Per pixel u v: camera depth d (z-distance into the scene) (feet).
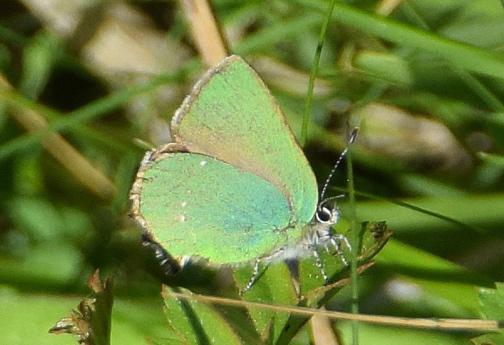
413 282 0.67
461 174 0.73
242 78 0.63
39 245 0.72
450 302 0.68
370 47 0.73
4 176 0.73
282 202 0.64
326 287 0.63
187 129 0.64
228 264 0.65
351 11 0.68
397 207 0.70
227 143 0.64
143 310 0.66
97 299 0.62
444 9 0.72
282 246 0.64
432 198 0.70
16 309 0.66
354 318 0.62
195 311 0.63
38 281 0.70
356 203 0.70
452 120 0.73
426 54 0.71
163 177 0.64
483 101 0.71
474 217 0.69
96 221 0.72
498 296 0.63
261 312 0.63
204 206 0.65
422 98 0.72
